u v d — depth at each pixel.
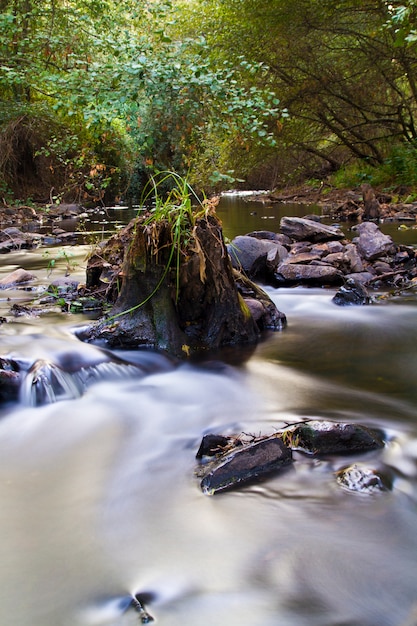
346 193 16.83
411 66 16.66
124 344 3.76
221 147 14.52
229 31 15.48
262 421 2.65
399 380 3.22
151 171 14.61
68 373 3.16
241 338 4.03
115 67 8.23
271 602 1.46
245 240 6.18
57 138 16.81
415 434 2.46
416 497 1.95
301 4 15.14
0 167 16.88
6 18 11.47
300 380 3.26
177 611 1.43
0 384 2.93
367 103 17.84
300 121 19.00
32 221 14.24
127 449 2.39
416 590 1.50
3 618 1.41
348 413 2.72
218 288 3.90
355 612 1.42
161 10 9.63
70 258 8.12
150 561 1.64
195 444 2.43
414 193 13.82
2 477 2.16
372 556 1.64
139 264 3.81
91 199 18.41
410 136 18.33
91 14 12.82
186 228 3.87
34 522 1.84
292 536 1.74
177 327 3.84
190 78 8.12
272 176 28.12
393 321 4.58
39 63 12.10
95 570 1.60
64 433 2.57
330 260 6.21
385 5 14.91
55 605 1.46
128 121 8.66
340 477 2.06
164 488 2.05
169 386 3.21
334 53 17.17
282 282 6.07
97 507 1.93
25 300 5.30
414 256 6.68
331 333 4.29
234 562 1.62
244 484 2.04
